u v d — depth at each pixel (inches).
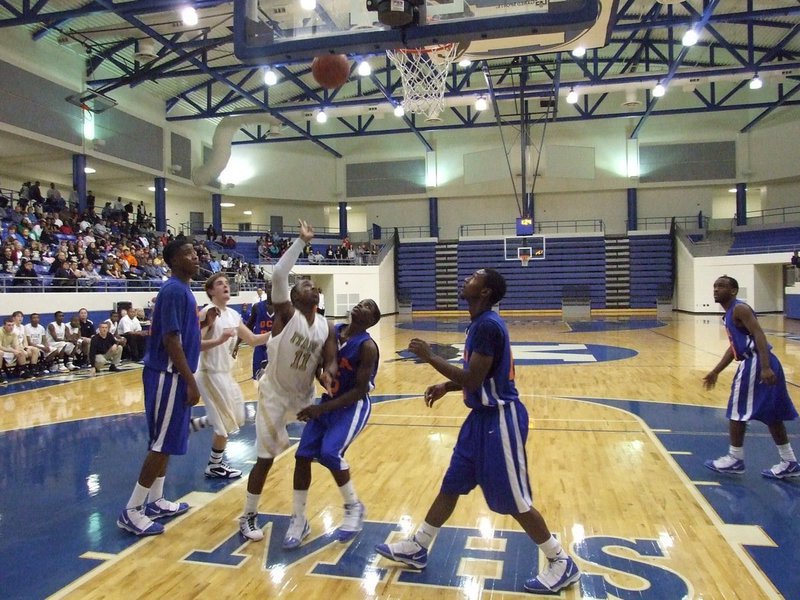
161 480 143.9
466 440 107.2
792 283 816.3
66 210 633.0
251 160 1012.5
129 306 506.0
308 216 1122.7
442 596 103.0
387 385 332.8
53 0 549.3
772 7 663.8
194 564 116.8
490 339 101.0
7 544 127.2
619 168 1029.8
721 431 217.5
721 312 877.8
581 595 102.5
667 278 1005.2
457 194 1077.8
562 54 746.2
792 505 142.3
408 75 301.7
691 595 101.5
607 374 357.7
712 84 855.7
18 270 449.1
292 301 129.0
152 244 726.5
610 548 121.0
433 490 158.9
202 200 1029.8
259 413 129.0
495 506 104.1
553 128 1037.2
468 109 956.0
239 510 146.3
